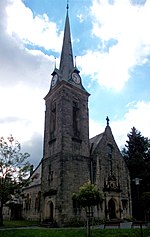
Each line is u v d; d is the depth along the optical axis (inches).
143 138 1749.5
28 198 1689.2
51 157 1251.8
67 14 1734.7
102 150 1318.9
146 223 864.3
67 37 1630.2
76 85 1419.8
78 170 1196.5
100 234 713.0
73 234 719.1
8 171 1224.2
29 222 1338.6
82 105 1400.1
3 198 1180.5
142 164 1587.1
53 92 1411.2
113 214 1234.6
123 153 1786.4
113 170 1321.4
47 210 1165.1
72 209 1088.8
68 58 1533.0
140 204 1305.4
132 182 1557.6
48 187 1205.7
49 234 719.7
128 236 706.2
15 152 1406.3
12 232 778.8
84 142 1302.9
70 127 1266.0
